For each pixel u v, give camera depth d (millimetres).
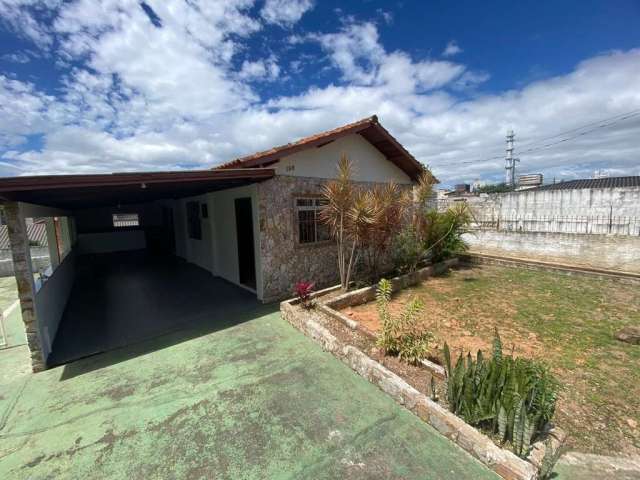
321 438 2814
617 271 8094
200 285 8398
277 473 2465
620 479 2303
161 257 13703
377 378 3576
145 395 3525
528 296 6836
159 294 7656
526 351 4312
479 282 8094
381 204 6797
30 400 3498
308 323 4961
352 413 3143
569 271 8602
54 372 4113
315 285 7590
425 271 8602
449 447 2688
